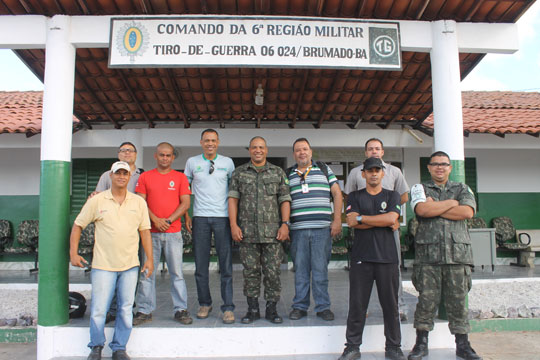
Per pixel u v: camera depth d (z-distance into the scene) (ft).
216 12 13.93
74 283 20.72
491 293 19.52
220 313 13.58
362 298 11.11
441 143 13.69
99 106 21.30
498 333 15.11
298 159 13.05
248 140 23.70
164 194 12.75
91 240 24.91
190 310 14.23
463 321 11.23
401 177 13.16
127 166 11.33
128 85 19.29
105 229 11.25
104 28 13.43
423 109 22.49
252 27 13.29
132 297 11.46
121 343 11.16
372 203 11.19
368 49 13.50
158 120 24.27
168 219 12.41
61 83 13.11
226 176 13.05
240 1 13.50
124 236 11.30
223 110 23.13
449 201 11.31
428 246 11.32
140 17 13.20
